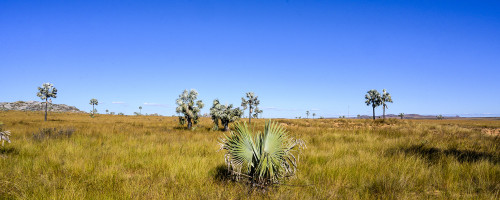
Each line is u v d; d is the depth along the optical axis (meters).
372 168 7.00
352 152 9.98
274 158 5.54
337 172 6.66
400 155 8.48
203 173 6.68
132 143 12.59
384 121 38.19
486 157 8.36
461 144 11.70
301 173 6.71
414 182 5.99
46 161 7.77
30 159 8.06
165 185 5.70
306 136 15.64
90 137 15.05
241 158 5.56
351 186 5.84
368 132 19.56
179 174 6.58
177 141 13.49
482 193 5.16
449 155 8.49
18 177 5.86
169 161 7.77
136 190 5.07
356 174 6.55
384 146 11.27
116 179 5.90
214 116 23.12
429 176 6.42
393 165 7.25
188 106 24.41
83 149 10.37
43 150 10.16
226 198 4.81
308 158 8.50
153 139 14.41
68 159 8.02
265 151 5.63
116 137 15.00
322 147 11.53
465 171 6.83
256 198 4.93
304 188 5.58
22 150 9.73
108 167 7.19
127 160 8.27
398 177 6.06
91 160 7.84
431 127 27.44
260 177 5.45
